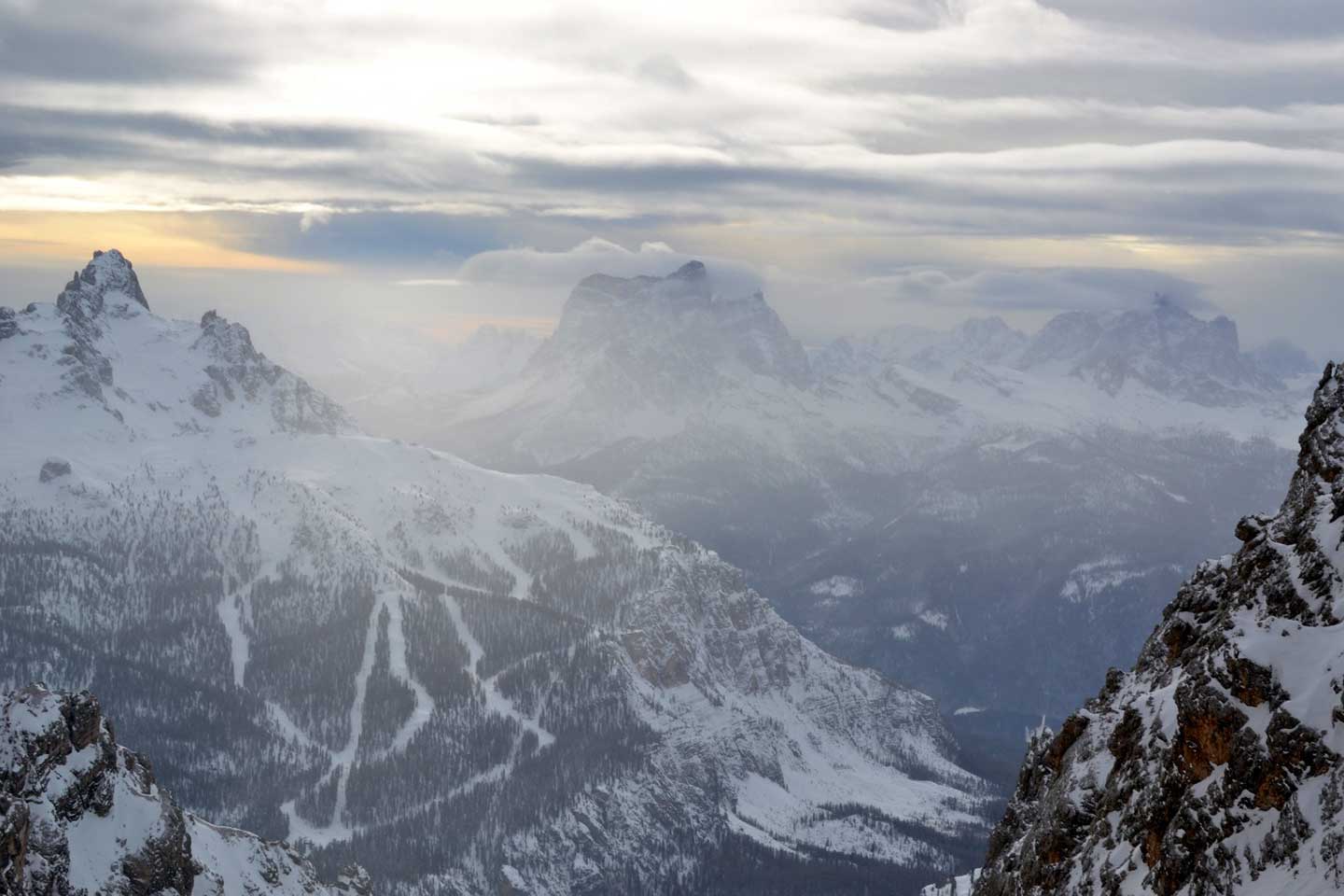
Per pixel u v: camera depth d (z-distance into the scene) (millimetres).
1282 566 84438
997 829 114938
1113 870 81625
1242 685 74438
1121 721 92188
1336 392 98688
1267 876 67812
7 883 135500
